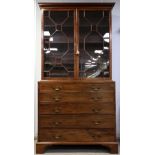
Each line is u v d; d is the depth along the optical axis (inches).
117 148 110.3
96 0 139.8
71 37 117.4
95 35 117.7
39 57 138.3
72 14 116.9
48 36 117.1
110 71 115.6
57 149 119.9
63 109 111.8
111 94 112.4
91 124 111.5
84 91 112.2
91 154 110.0
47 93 112.3
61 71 116.8
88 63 117.5
